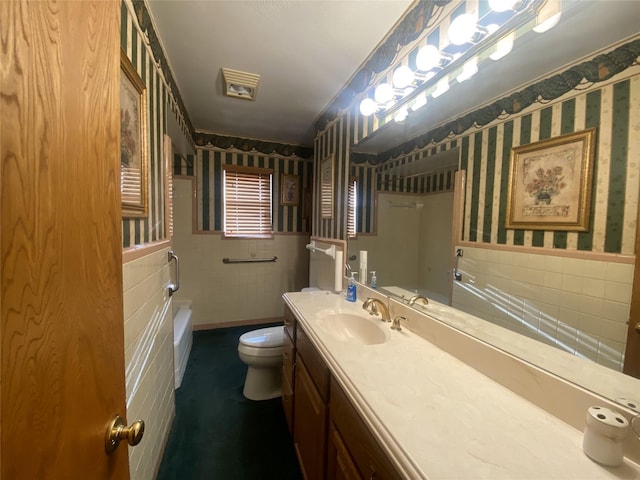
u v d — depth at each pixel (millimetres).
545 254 855
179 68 1900
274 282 3688
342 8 1375
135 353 1171
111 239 596
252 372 2160
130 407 1115
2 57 329
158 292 1534
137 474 1202
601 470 583
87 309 516
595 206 728
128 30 1131
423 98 1385
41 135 396
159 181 1615
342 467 917
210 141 3318
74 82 471
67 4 452
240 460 1586
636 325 656
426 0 1307
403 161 1547
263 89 2184
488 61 1046
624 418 610
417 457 603
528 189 901
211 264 3436
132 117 1160
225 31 1532
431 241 1342
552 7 817
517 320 934
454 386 883
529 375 810
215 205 3410
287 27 1503
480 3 1051
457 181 1200
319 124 2809
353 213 2084
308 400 1329
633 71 651
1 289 330
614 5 686
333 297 1985
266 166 3580
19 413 354
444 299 1259
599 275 719
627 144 662
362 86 1885
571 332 777
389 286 1653
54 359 426
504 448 636
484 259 1068
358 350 1124
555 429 704
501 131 1003
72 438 465
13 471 340
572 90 777
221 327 3514
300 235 3762
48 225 412
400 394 832
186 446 1676
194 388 2264
